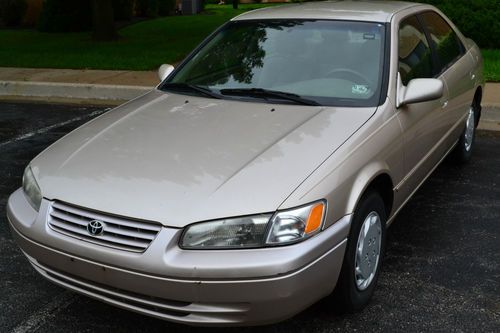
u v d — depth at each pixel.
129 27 17.17
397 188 3.64
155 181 2.92
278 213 2.70
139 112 3.83
